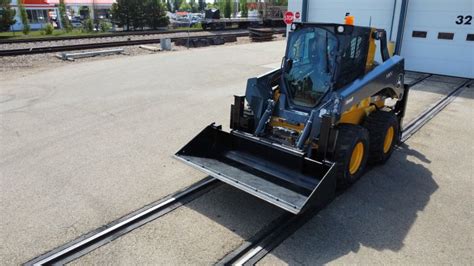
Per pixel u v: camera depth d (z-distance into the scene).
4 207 4.81
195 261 3.87
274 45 21.11
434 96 10.61
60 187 5.32
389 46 12.37
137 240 4.19
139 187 5.34
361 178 5.73
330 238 4.28
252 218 4.64
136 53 17.41
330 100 5.07
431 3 12.99
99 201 4.98
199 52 18.00
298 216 4.70
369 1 14.16
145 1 35.44
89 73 12.83
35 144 6.83
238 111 5.78
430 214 4.79
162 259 3.89
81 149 6.64
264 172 4.94
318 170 4.59
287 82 5.68
